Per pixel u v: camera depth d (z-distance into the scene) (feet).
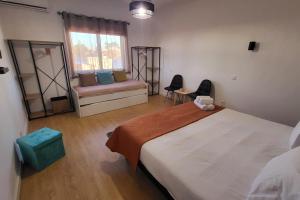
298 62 7.72
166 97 16.16
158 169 4.21
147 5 7.89
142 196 5.09
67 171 6.10
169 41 14.56
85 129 9.43
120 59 14.73
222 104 11.42
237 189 3.29
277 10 7.93
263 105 9.36
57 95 12.33
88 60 13.01
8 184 4.33
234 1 9.49
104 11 12.89
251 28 9.04
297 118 8.18
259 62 9.06
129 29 14.69
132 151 5.19
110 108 12.37
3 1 9.16
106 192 5.21
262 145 4.80
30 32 10.38
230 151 4.53
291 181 2.38
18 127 7.31
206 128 5.93
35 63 10.95
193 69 13.01
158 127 5.95
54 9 10.86
